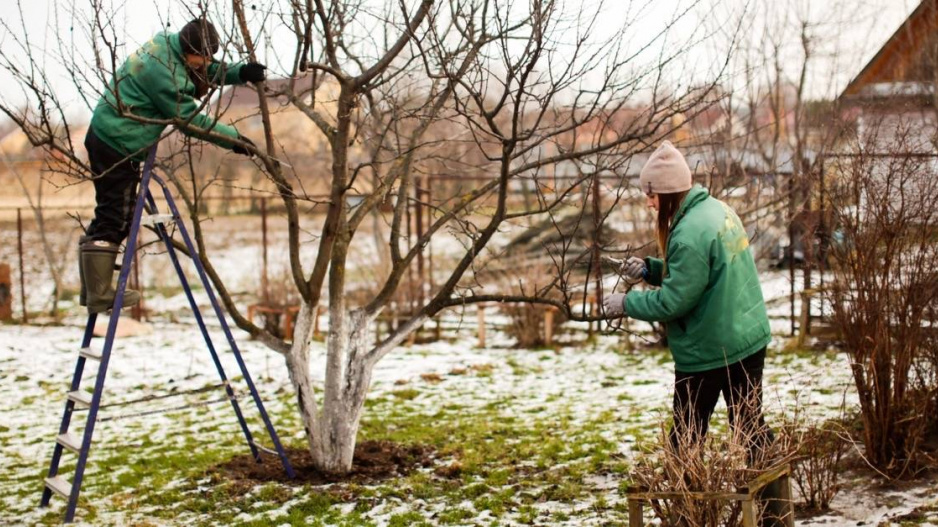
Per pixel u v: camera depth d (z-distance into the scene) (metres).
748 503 3.71
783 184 10.81
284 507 5.67
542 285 12.59
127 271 5.51
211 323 15.74
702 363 4.47
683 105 6.23
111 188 5.67
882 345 5.36
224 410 9.15
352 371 6.30
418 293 13.80
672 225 4.59
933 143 5.92
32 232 28.98
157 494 6.10
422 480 6.14
